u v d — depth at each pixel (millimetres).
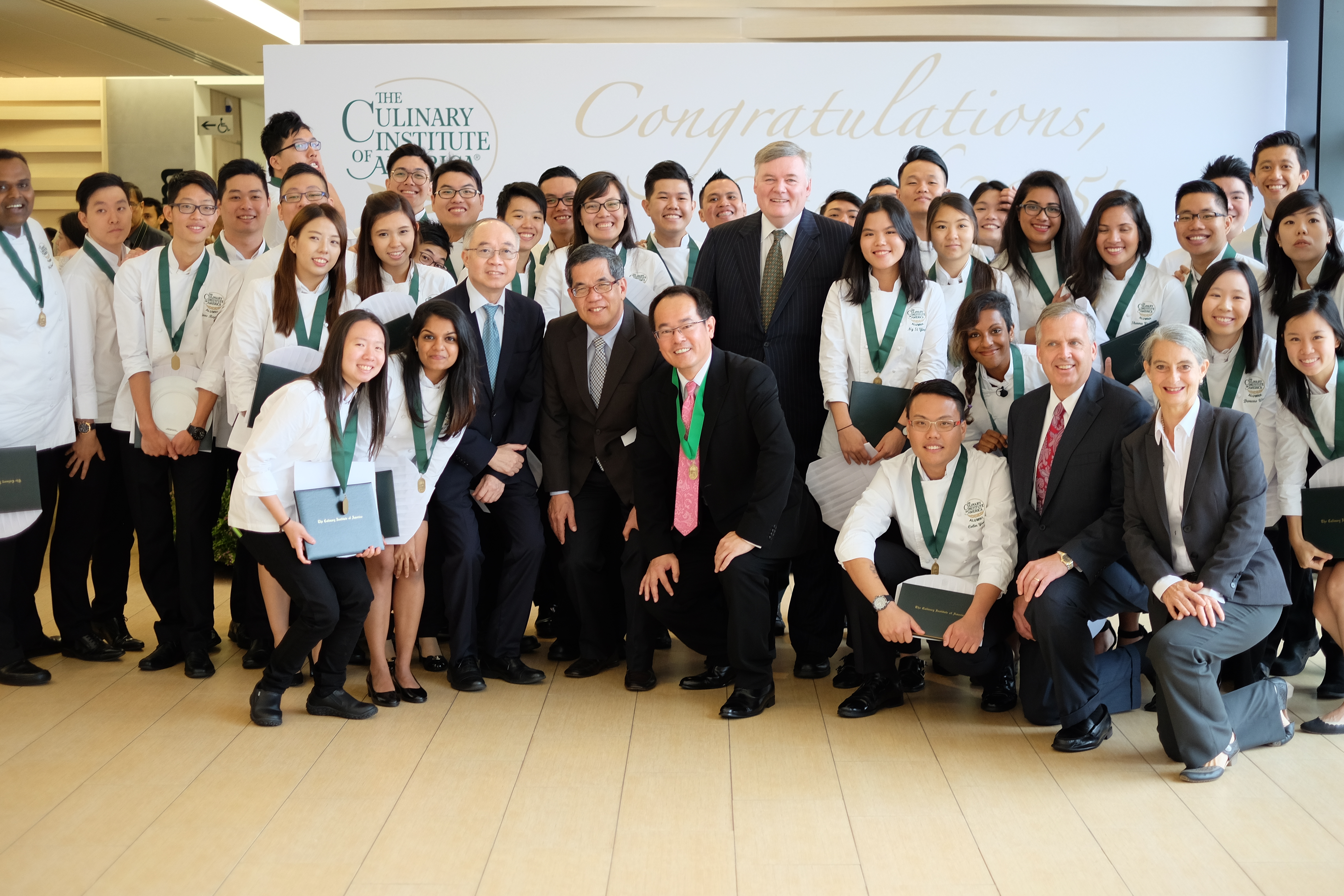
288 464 3316
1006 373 3689
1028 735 3355
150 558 4039
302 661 3457
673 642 4477
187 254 3975
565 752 3215
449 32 6086
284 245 3791
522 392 3889
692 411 3631
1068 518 3328
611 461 3824
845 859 2557
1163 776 3020
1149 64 5801
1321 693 3660
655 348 3773
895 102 5875
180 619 4117
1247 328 3598
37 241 3889
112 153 10602
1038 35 6023
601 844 2639
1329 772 3033
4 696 3689
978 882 2445
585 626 3951
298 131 4809
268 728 3410
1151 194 5871
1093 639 3277
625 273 4191
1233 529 3047
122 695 3725
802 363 4039
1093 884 2432
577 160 5945
